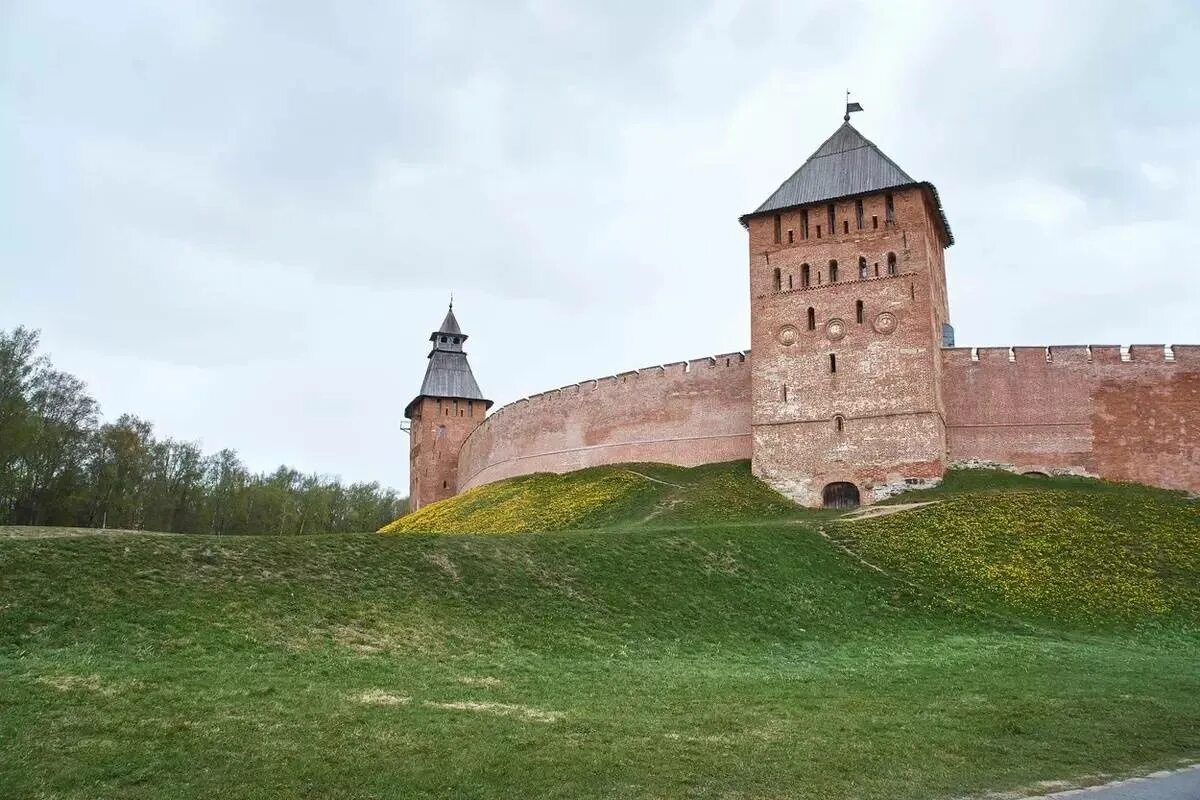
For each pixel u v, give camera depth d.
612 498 53.81
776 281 54.88
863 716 17.88
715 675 22.14
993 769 14.35
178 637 19.67
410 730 15.03
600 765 13.69
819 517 44.97
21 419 60.69
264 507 92.44
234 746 13.66
